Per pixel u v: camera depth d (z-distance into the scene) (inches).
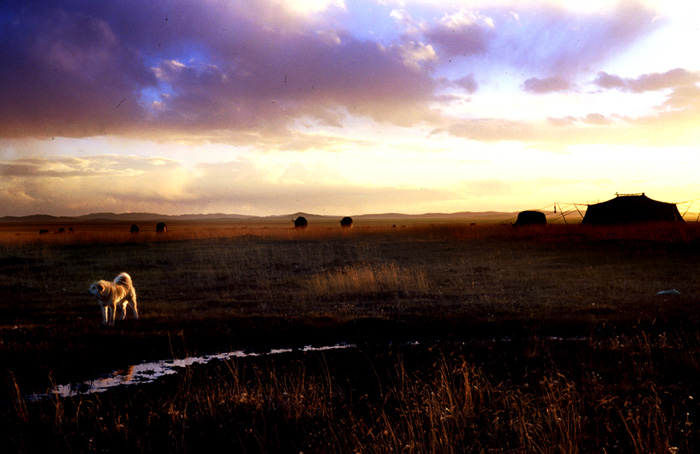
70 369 348.5
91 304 620.4
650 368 317.4
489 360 354.0
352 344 427.2
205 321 498.0
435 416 243.6
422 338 443.8
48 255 1122.0
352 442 225.3
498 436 232.2
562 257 1020.5
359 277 770.8
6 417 259.9
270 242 1430.9
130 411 267.1
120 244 1369.3
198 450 225.3
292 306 601.3
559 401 248.4
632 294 626.2
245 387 290.8
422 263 999.0
